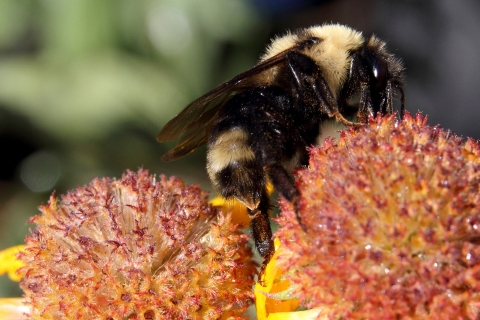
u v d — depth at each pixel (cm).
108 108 17
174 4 18
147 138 18
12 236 17
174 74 18
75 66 17
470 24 15
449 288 10
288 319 10
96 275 10
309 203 10
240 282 11
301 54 11
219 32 18
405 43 15
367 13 16
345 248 10
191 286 10
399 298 10
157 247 11
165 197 11
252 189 11
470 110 15
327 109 11
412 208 10
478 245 10
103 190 11
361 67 11
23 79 17
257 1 18
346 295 10
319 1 17
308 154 11
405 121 10
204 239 11
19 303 11
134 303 10
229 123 11
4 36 18
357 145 10
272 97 11
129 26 18
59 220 11
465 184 10
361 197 10
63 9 17
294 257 10
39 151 18
